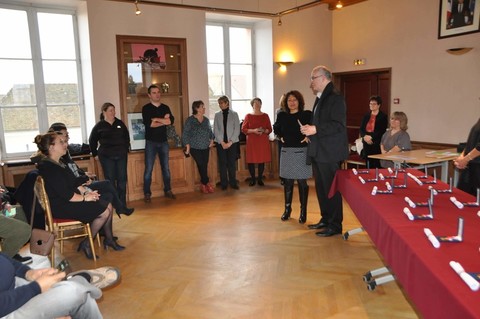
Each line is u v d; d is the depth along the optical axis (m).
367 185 2.99
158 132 5.57
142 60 5.78
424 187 2.84
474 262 1.49
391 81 6.67
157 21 5.79
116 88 5.57
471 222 1.98
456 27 5.64
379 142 5.49
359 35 7.13
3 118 5.26
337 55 7.62
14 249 2.81
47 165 3.31
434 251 1.60
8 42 5.20
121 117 5.62
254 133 6.29
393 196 2.59
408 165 5.01
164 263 3.41
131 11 5.57
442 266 1.46
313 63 7.52
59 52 5.55
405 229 1.89
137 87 5.81
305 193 4.37
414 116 6.38
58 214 3.34
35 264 3.13
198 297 2.79
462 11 5.54
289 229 4.23
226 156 6.20
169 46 6.04
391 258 1.93
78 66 5.69
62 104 5.66
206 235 4.10
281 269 3.22
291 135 4.22
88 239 3.59
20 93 5.34
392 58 6.61
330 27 7.64
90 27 5.30
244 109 7.39
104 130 5.01
